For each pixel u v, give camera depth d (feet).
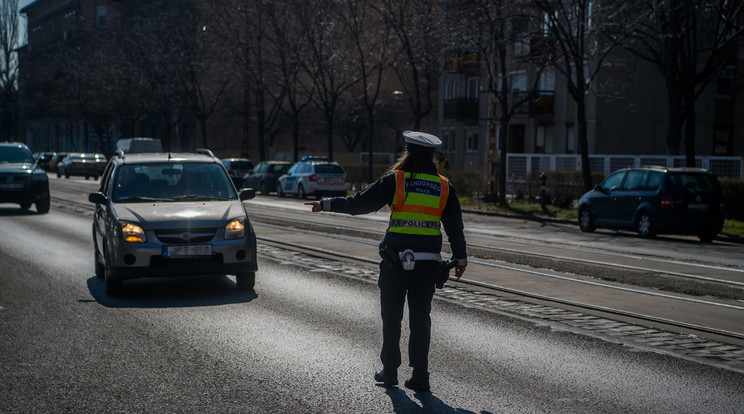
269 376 19.39
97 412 16.58
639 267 41.70
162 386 18.48
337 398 17.62
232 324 25.62
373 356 21.48
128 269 30.63
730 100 129.18
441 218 18.33
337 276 36.52
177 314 27.32
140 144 140.26
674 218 61.87
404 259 17.51
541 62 100.63
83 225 63.62
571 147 133.90
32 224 64.18
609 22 89.15
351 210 18.02
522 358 21.48
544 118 139.54
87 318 26.53
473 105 161.89
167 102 198.90
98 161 191.62
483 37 100.83
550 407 17.11
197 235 31.42
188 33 179.93
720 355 22.20
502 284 34.76
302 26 147.23
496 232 65.57
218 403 17.20
